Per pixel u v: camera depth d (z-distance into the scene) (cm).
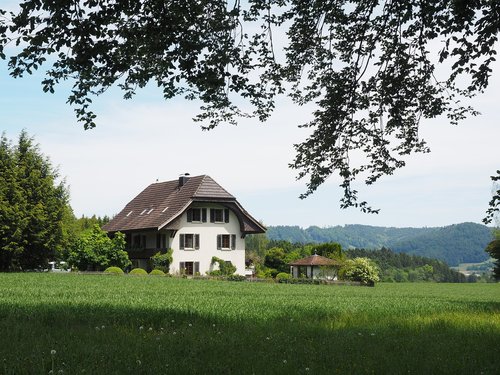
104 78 919
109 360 667
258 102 1116
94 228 5584
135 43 900
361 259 6181
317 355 761
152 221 6128
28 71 855
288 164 1187
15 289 2522
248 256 7769
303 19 1059
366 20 1057
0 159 5197
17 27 808
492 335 1065
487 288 6150
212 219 6128
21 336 880
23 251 5188
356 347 845
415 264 13138
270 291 3297
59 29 825
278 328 1108
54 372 605
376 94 1145
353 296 3048
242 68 1025
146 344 805
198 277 5297
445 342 936
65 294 2245
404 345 894
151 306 1689
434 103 1150
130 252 6325
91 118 939
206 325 1160
